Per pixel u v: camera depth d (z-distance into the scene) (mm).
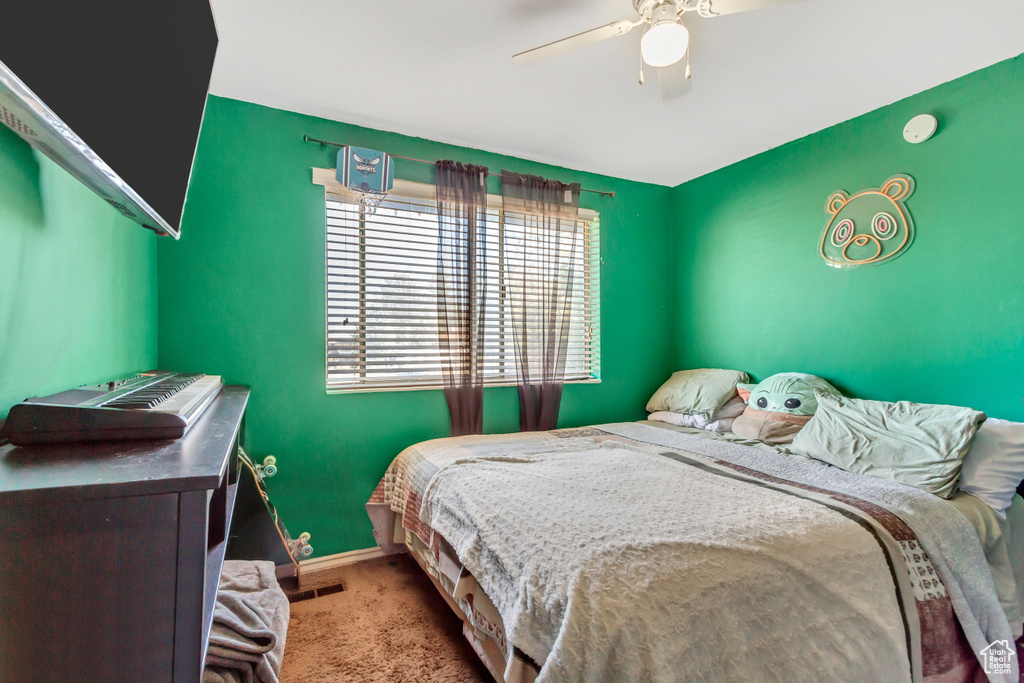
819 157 2660
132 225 1732
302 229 2430
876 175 2402
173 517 711
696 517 1357
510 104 2355
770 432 2420
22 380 976
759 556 1180
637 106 2383
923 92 2229
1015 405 1942
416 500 2053
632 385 3471
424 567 1966
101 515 681
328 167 2490
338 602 2092
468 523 1553
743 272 3102
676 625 1012
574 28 1798
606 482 1688
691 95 2277
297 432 2414
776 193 2887
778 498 1531
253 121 2330
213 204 2244
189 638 723
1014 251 1944
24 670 659
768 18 1726
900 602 1277
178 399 1173
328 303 2520
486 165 2924
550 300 3031
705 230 3365
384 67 2035
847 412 2160
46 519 660
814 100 2324
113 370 1539
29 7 643
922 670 1257
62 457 794
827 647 1130
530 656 1089
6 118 721
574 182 3125
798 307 2771
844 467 1929
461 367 2727
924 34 1815
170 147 1280
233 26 1756
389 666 1660
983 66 2029
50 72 698
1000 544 1614
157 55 1077
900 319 2311
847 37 1838
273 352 2363
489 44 1884
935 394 2188
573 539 1237
